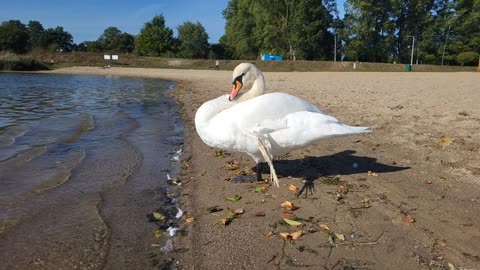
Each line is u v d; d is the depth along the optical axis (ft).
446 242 3.00
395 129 6.75
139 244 3.17
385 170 4.69
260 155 4.25
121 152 5.98
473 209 3.54
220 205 3.87
